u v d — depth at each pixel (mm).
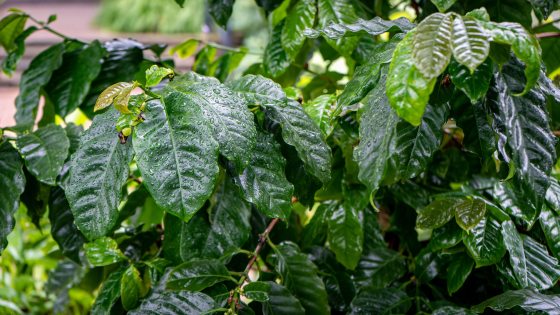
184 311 1201
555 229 1265
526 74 980
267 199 1174
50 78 1499
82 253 1422
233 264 1402
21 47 1534
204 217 1330
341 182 1461
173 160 1067
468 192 1354
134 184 1715
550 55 1577
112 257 1346
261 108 1242
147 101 1108
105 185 1115
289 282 1330
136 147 1077
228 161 1177
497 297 1214
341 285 1443
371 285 1452
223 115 1101
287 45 1422
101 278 1703
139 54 1560
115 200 1112
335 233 1439
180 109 1090
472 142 1181
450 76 1066
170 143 1073
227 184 1344
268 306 1271
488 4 1364
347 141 1378
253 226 1438
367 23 1156
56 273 1855
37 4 8422
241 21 5590
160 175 1063
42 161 1253
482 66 1028
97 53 1479
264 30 5547
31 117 1457
